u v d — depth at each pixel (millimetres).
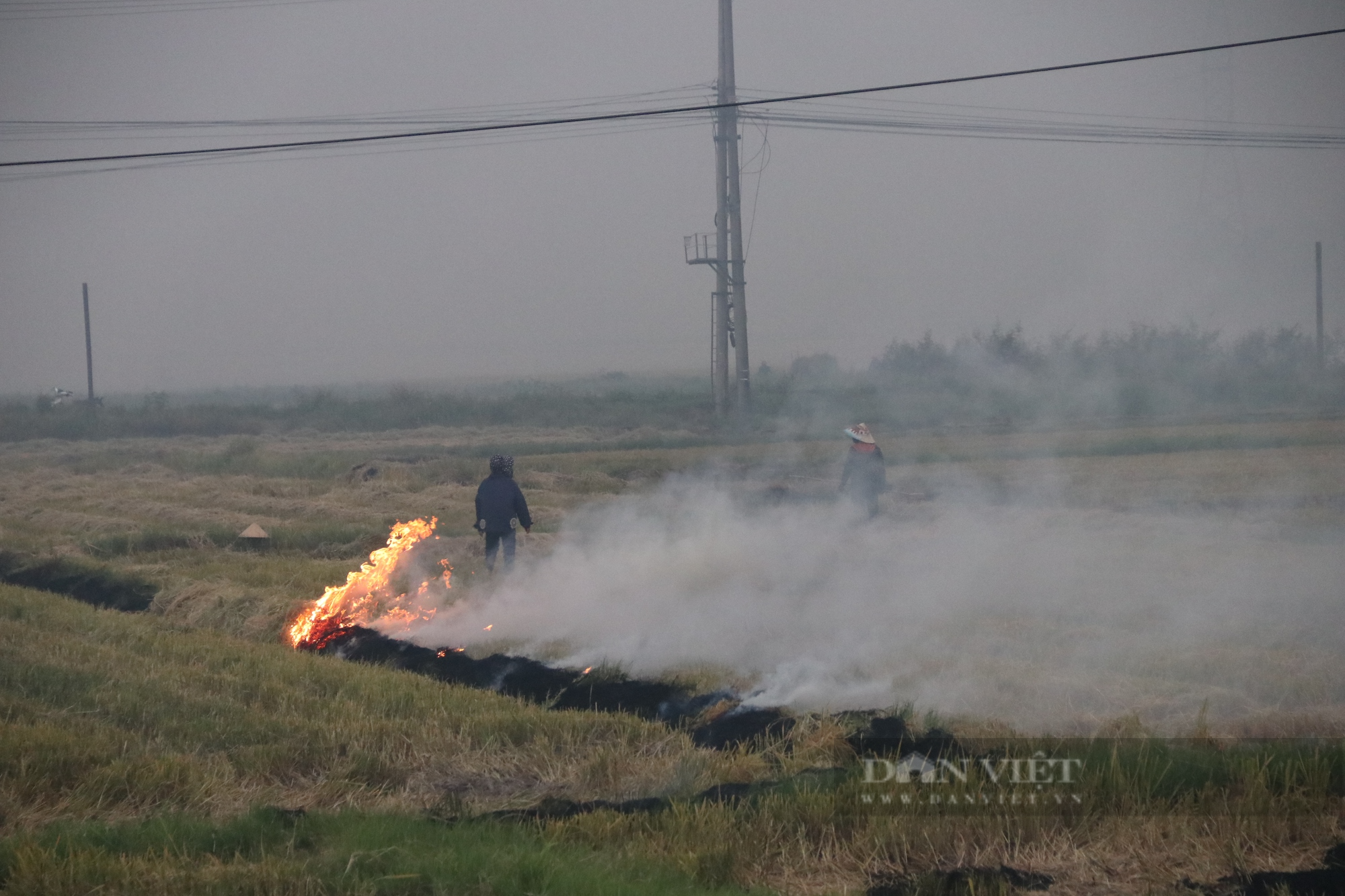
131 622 50406
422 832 24969
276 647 45969
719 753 31156
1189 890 23203
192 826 25234
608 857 24219
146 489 112812
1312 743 29250
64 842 24000
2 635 45656
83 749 30266
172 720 33906
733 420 169750
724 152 164500
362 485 110500
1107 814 26141
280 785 29516
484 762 31031
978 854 24859
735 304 168750
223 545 76375
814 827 25891
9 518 93875
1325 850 24828
